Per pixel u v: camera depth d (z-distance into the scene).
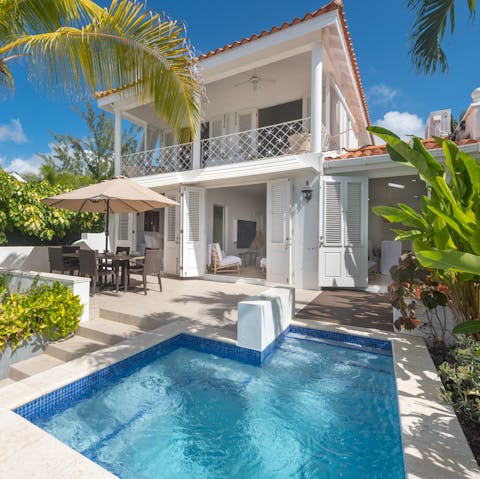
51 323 4.17
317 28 6.55
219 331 4.23
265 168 7.73
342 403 2.99
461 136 9.62
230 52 7.59
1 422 2.04
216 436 2.54
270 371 3.58
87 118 22.28
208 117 12.01
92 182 17.12
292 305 4.86
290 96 10.34
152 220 14.29
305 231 7.68
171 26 4.05
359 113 11.67
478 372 2.13
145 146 12.05
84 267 6.44
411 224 3.29
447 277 3.15
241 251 13.29
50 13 4.12
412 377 2.83
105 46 3.96
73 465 1.65
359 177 7.36
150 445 2.43
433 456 1.82
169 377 3.46
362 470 2.18
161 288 7.12
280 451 2.37
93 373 3.03
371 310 5.44
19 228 8.88
